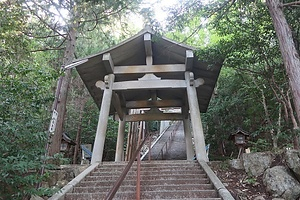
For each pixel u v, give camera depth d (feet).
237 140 20.27
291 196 12.82
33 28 22.79
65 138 21.90
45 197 12.62
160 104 29.60
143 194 12.77
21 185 10.21
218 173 16.05
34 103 11.32
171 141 49.03
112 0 21.71
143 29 21.88
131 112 43.47
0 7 18.44
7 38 18.63
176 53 23.45
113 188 7.61
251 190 13.89
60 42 26.91
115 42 29.99
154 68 22.91
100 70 24.14
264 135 26.76
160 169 16.84
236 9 18.44
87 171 16.06
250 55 18.84
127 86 22.43
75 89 38.17
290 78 11.97
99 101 29.45
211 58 19.42
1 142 9.23
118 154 27.78
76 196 12.62
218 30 20.03
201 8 17.11
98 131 20.21
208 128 35.76
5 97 10.38
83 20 24.11
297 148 16.75
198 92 27.94
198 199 11.78
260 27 18.12
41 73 11.78
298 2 12.96
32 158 10.12
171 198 12.67
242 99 30.09
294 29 16.48
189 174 15.55
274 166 14.65
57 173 16.03
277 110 23.50
